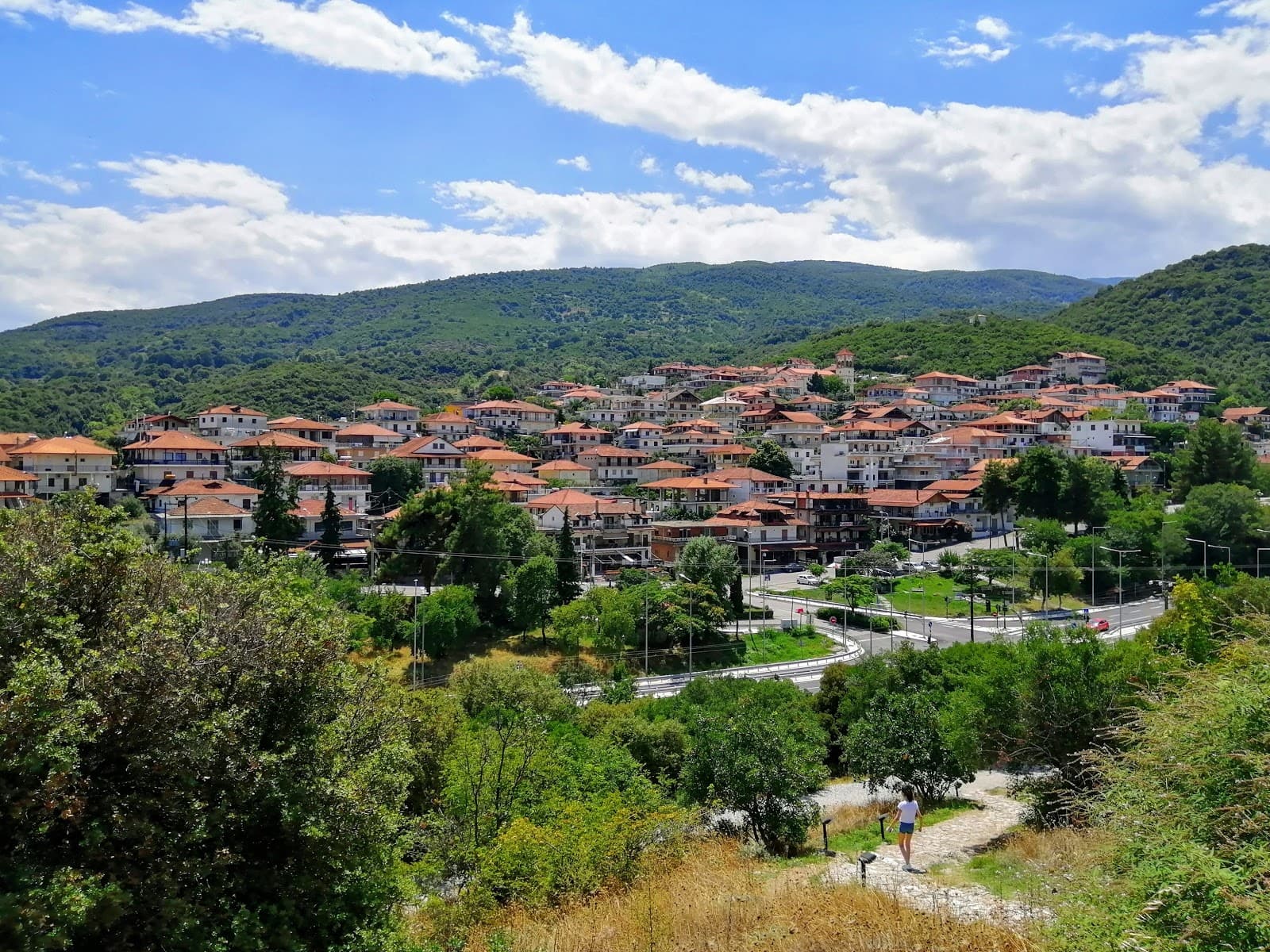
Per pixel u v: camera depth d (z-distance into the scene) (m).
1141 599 99.62
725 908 19.42
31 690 12.28
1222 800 12.07
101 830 13.09
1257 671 12.89
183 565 18.36
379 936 16.69
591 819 25.06
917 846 26.62
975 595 100.38
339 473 113.50
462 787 28.66
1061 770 27.77
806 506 123.06
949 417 178.75
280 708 16.59
